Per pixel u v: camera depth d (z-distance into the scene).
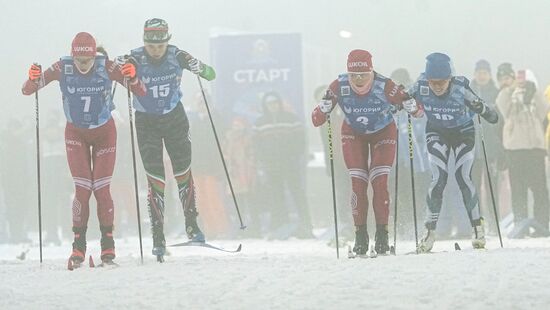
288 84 46.06
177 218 44.88
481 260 18.31
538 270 16.77
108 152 21.86
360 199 21.84
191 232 23.31
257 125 41.78
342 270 17.62
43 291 16.77
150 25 22.11
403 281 15.95
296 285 16.05
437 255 19.77
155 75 22.48
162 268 19.36
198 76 23.92
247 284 16.39
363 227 21.84
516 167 35.91
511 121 36.12
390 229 34.06
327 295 14.99
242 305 14.53
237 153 43.31
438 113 23.02
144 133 22.88
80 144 21.77
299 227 41.19
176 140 22.98
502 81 36.75
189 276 17.72
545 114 36.59
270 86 46.16
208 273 18.03
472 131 23.44
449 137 23.45
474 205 23.31
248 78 46.22
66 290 16.80
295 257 21.86
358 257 21.41
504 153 36.72
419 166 34.06
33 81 21.52
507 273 16.52
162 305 14.85
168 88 22.61
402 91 21.69
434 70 22.56
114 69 21.59
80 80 21.42
